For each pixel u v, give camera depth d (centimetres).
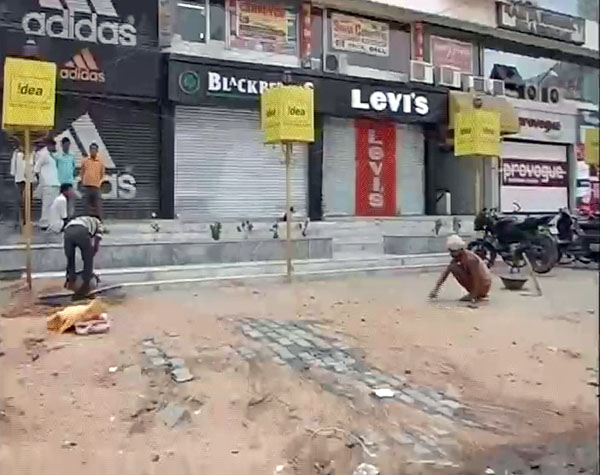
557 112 2573
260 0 1920
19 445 516
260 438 534
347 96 2002
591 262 1595
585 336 833
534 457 507
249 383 638
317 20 2044
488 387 651
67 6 1636
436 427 561
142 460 496
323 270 1370
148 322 862
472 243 1512
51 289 1063
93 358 701
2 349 729
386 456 507
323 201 2027
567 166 2641
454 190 2366
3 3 1568
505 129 2267
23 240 1261
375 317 918
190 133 1814
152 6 1744
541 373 692
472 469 489
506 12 2427
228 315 913
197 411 580
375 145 2142
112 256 1243
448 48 2372
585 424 567
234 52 1862
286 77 1880
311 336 801
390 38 2197
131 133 1739
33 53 1576
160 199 1777
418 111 2156
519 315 957
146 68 1709
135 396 608
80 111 1672
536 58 2652
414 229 1964
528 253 1451
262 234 1653
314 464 493
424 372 688
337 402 603
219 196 1858
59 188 1450
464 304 1038
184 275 1227
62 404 589
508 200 2450
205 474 476
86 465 487
